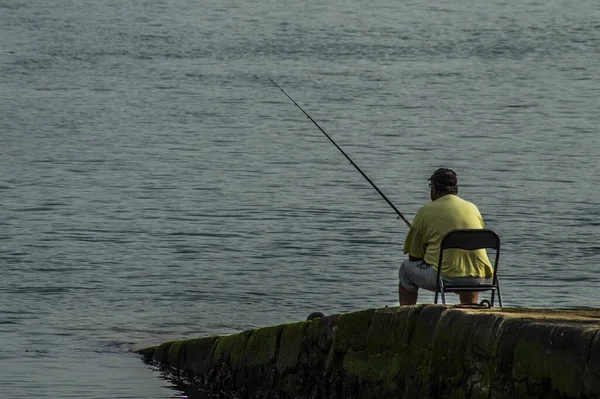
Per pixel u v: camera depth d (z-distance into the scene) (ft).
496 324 78.02
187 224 213.25
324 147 320.70
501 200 242.78
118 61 538.47
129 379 117.08
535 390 73.77
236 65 528.63
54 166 279.90
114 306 154.10
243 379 108.58
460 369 81.25
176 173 272.72
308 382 99.09
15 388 112.37
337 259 185.47
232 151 309.83
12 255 184.96
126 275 172.35
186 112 392.06
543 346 73.26
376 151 314.96
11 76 480.64
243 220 217.56
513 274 176.24
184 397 110.63
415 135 347.15
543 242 200.75
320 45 605.31
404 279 109.40
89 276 171.32
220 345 113.39
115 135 338.13
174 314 150.30
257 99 426.92
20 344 132.98
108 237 200.64
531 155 309.22
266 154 304.91
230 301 157.99
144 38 630.74
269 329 105.50
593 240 202.90
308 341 99.60
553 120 382.22
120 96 431.02
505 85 475.72
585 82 488.02
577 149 320.91
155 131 348.38
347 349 94.63
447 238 101.76
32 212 223.10
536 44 617.62
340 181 265.34
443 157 305.53
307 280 170.81
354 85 468.34
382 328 90.68
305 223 215.51
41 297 158.10
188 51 579.48
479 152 314.55
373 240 201.16
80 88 449.89
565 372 71.15
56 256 184.85
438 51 586.86
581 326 71.46
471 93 450.71
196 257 185.78
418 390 85.71
